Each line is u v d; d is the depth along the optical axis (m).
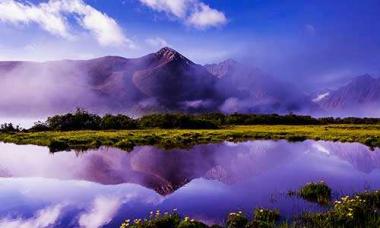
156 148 47.25
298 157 38.25
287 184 23.59
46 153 41.97
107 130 81.25
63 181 25.83
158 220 14.63
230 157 38.62
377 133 68.19
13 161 35.34
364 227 14.05
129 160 36.53
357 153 41.44
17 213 17.53
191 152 43.06
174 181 25.64
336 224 14.29
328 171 29.08
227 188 22.64
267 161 35.47
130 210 17.89
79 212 17.67
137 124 93.62
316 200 18.80
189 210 17.55
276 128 96.00
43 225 15.70
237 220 14.70
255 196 20.09
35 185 24.30
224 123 129.12
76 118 84.56
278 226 14.45
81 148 46.97
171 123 95.19
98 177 27.38
